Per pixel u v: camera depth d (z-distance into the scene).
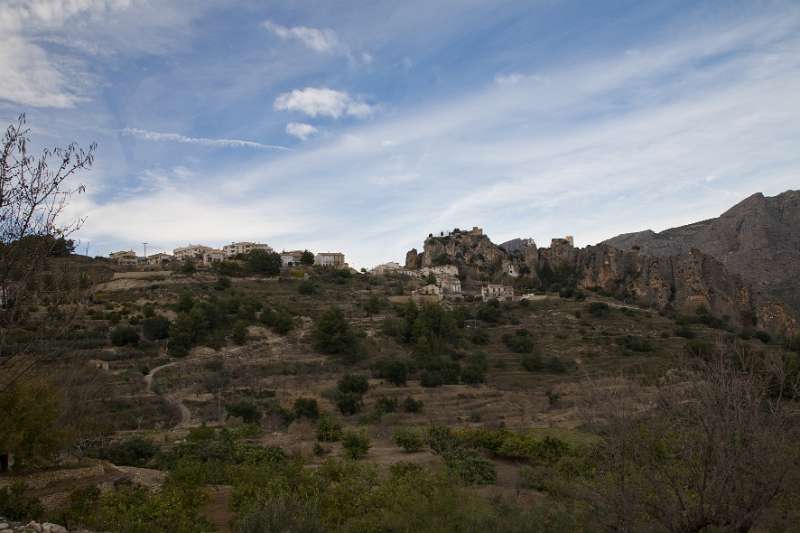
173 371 65.19
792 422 11.43
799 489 11.26
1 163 10.57
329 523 17.02
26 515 17.33
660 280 147.50
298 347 80.88
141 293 97.00
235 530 16.22
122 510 17.33
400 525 15.66
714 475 10.88
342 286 133.00
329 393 61.81
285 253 171.75
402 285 150.25
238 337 78.94
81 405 32.19
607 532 11.99
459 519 15.38
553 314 121.44
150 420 49.78
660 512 11.28
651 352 84.44
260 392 61.75
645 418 11.86
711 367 11.97
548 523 13.91
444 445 33.81
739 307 138.75
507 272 176.62
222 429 40.47
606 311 119.50
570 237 195.50
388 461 31.73
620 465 11.59
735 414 10.99
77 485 22.78
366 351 82.69
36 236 11.02
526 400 60.72
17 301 10.93
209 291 104.69
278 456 30.67
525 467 27.89
